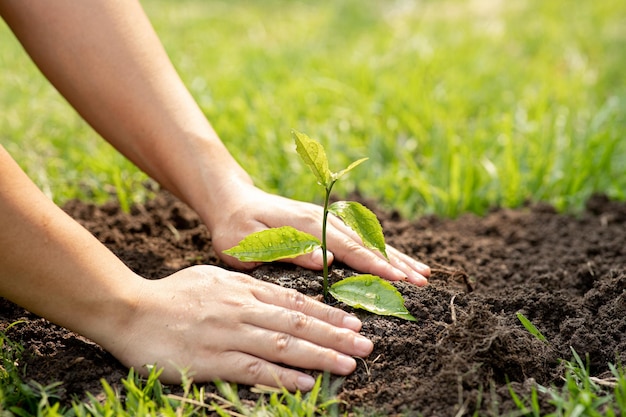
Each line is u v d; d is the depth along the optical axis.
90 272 0.78
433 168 1.27
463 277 0.97
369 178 1.27
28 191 0.75
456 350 0.81
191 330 0.79
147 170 0.98
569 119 1.36
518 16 2.38
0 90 1.60
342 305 0.87
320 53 2.01
